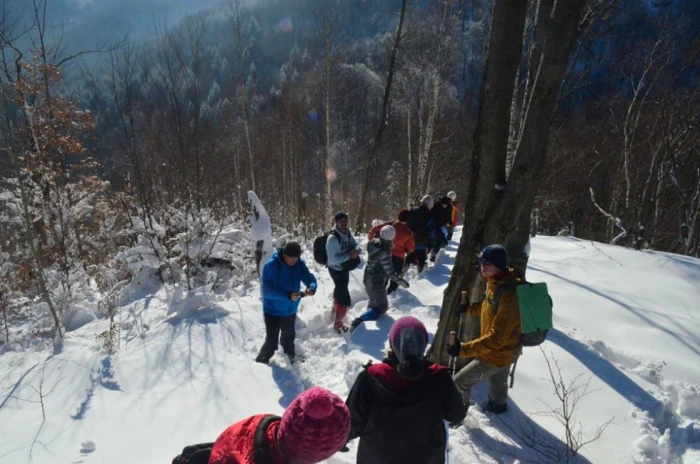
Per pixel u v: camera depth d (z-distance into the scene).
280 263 4.88
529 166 3.53
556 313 6.05
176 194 9.23
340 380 4.63
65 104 9.33
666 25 13.22
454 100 23.88
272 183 22.67
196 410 4.18
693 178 15.34
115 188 10.09
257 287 8.06
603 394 4.18
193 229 8.46
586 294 6.55
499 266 3.36
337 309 5.89
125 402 4.32
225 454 1.60
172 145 8.67
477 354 3.40
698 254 15.06
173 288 8.10
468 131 22.17
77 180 9.82
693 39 13.44
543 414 3.97
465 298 3.76
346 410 1.55
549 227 22.81
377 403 2.39
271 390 4.53
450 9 14.08
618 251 8.69
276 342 5.01
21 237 8.52
